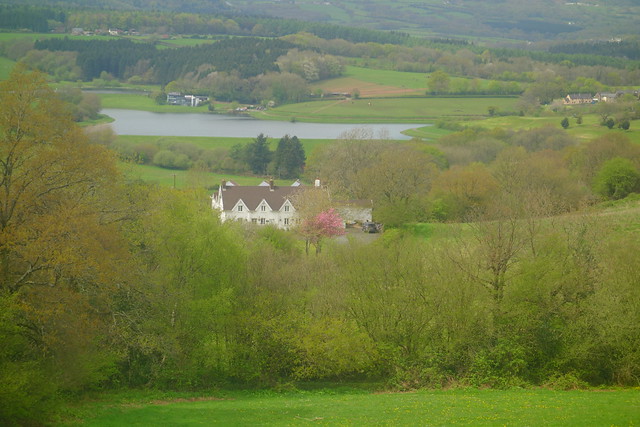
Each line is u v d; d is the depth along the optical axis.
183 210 74.12
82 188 56.50
